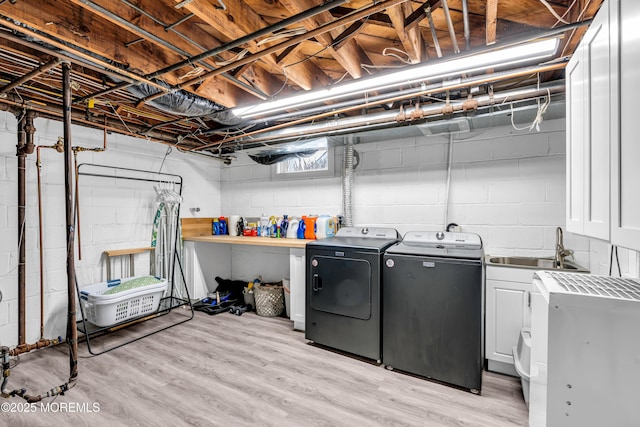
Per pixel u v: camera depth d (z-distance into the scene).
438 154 3.01
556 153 2.53
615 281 1.30
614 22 1.08
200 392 2.06
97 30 1.75
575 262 2.45
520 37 1.56
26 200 2.61
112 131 3.12
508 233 2.71
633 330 1.04
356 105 2.51
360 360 2.53
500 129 2.73
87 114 2.80
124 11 1.54
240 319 3.49
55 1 1.57
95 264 3.12
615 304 1.05
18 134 2.47
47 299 2.75
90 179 3.08
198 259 3.97
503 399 2.00
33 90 2.38
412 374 2.29
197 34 1.90
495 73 2.02
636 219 0.93
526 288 2.20
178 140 3.59
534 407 1.46
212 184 4.41
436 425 1.76
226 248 4.37
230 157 4.41
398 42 2.05
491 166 2.77
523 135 2.64
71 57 1.78
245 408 1.90
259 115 2.95
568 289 1.17
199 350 2.68
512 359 2.24
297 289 3.18
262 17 1.83
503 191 2.73
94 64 1.85
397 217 3.22
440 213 3.01
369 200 3.38
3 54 1.93
